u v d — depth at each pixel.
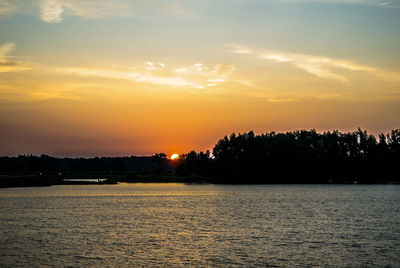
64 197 145.38
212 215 83.19
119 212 90.75
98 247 49.31
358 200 122.50
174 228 64.50
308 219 75.06
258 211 90.88
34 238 55.25
